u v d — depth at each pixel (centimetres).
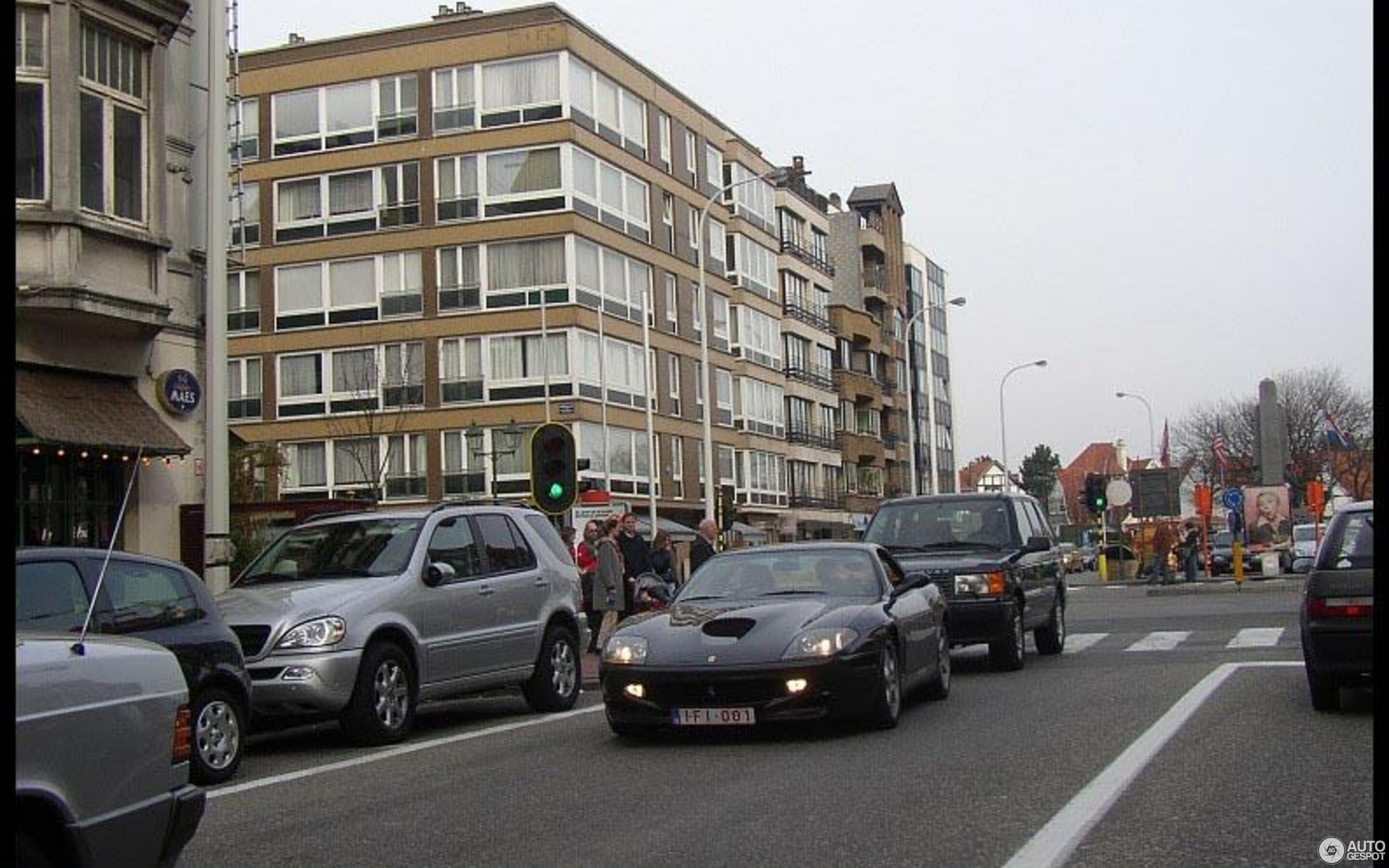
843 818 786
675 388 5566
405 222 5059
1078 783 868
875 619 1135
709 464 3734
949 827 751
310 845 786
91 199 1925
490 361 4934
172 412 2094
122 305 1912
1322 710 1145
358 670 1198
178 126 2167
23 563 945
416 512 1381
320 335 5119
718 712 1074
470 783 980
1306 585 1149
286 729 1413
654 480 5197
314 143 5172
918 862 676
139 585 1029
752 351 6350
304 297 5156
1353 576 1099
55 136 1847
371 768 1088
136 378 2050
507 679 1398
